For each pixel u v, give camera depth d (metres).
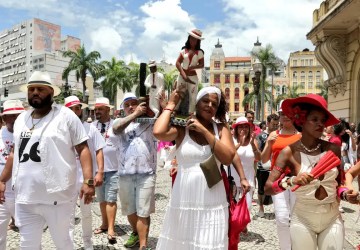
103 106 6.55
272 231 6.48
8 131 5.32
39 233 3.53
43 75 3.54
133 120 5.29
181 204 3.12
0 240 4.54
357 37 17.84
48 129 3.48
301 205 3.12
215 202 3.10
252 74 18.50
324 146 3.17
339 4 16.12
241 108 92.56
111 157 5.80
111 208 5.73
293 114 3.19
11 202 4.46
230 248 3.22
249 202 5.70
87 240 5.16
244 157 5.86
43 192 3.44
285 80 99.94
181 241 3.09
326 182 3.04
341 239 3.05
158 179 12.57
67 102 6.04
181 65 4.07
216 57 94.12
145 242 5.02
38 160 3.45
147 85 5.15
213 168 3.06
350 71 18.77
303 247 3.11
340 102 19.92
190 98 4.04
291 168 3.21
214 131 3.32
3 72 162.88
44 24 149.00
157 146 5.56
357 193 2.97
